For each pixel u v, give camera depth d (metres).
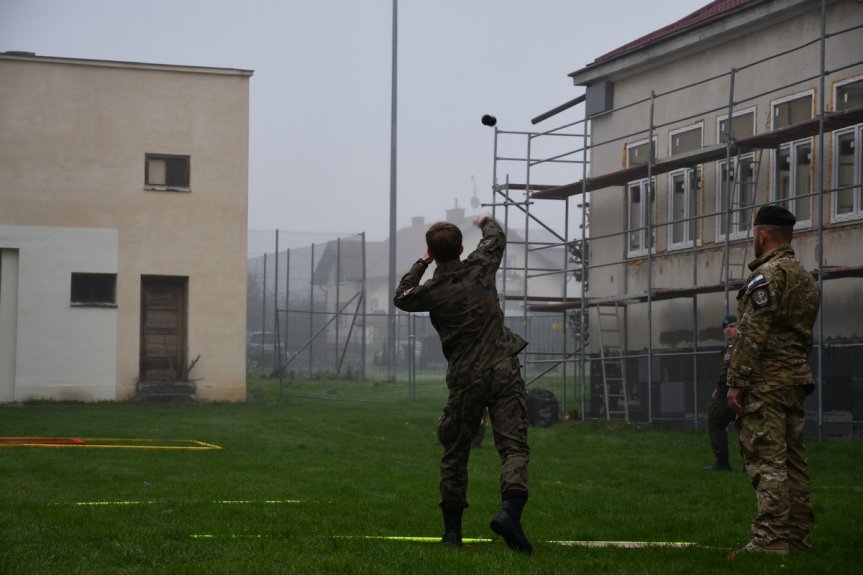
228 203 28.17
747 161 21.09
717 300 21.61
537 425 22.47
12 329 26.91
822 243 17.69
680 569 6.32
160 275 27.70
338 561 6.35
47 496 10.34
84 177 27.36
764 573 6.24
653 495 11.30
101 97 27.55
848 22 18.84
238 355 28.02
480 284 7.07
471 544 7.50
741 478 13.23
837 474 13.70
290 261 35.19
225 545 7.06
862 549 7.41
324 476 12.72
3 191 26.91
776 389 7.16
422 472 13.37
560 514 9.60
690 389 22.20
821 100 17.78
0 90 26.97
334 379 33.50
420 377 30.97
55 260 27.09
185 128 28.02
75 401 26.92
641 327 23.92
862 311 18.20
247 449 16.55
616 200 25.03
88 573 5.98
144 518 8.51
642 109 23.98
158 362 27.81
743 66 20.95
